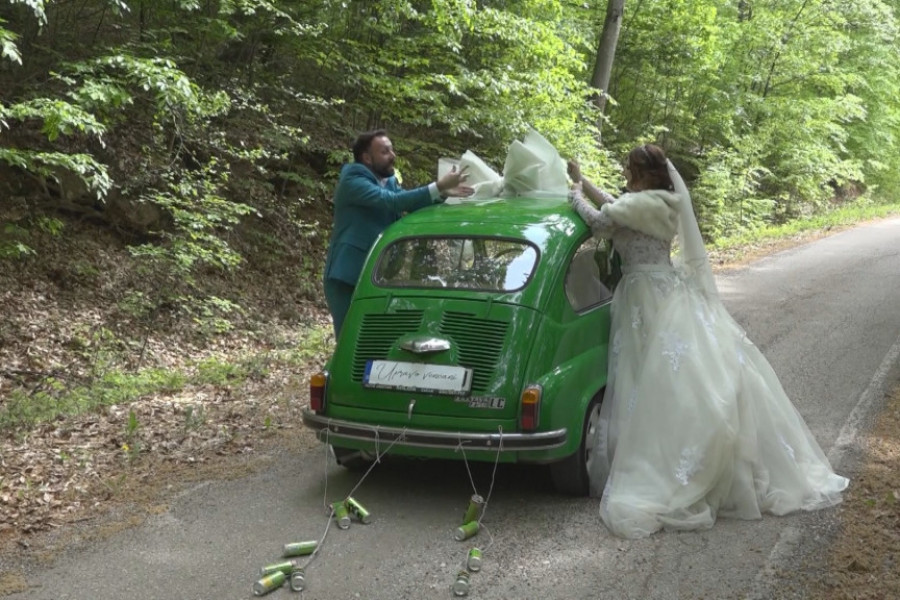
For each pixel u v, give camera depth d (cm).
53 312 926
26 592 401
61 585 408
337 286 598
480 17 1270
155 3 1110
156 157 1120
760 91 2503
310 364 912
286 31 1166
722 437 459
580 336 505
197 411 718
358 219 596
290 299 1199
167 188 1120
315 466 580
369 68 1236
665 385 475
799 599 375
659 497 457
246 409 724
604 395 521
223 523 482
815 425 623
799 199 2642
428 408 473
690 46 2094
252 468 577
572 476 494
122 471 573
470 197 611
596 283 547
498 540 450
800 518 467
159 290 1008
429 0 1307
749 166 2314
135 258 1058
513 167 604
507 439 455
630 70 2112
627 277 531
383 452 485
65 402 727
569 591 391
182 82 866
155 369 873
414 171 1390
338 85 1341
